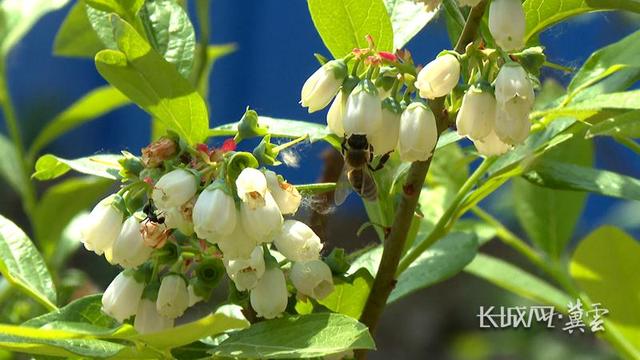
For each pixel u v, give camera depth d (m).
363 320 0.54
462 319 1.43
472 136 0.51
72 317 0.52
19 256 0.55
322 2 0.55
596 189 0.56
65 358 0.51
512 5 0.51
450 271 0.58
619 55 0.57
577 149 0.64
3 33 0.71
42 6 0.71
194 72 0.64
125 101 0.72
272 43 1.52
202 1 0.63
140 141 1.59
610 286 0.63
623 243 0.62
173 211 0.50
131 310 0.51
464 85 0.52
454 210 0.56
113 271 1.22
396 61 0.52
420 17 0.56
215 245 0.51
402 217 0.53
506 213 1.15
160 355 0.49
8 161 0.72
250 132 0.51
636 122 0.53
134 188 0.51
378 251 0.58
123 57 0.53
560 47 1.01
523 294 0.66
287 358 0.52
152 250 0.51
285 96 1.52
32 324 0.52
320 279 0.52
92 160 0.53
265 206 0.50
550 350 1.14
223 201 0.49
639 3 0.54
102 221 0.51
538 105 0.65
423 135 0.51
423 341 1.43
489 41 0.56
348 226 1.48
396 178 0.55
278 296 0.51
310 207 0.55
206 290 0.51
